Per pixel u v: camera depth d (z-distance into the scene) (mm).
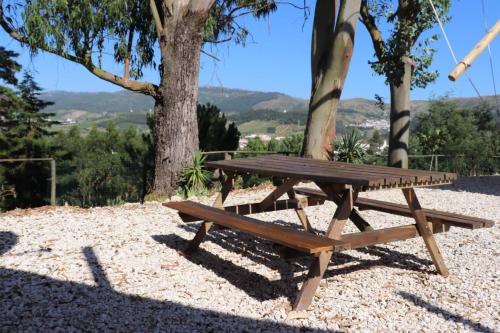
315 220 6648
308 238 3320
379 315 3244
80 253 4582
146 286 3746
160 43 9312
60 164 16484
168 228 5809
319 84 10898
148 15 10750
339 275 4117
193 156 9117
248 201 8328
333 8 11109
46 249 4703
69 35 9461
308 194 5613
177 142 9109
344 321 3148
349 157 12156
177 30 9031
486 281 3928
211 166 5059
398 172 3834
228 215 4273
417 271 4227
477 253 4801
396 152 13062
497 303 3451
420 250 4906
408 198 3977
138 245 4938
